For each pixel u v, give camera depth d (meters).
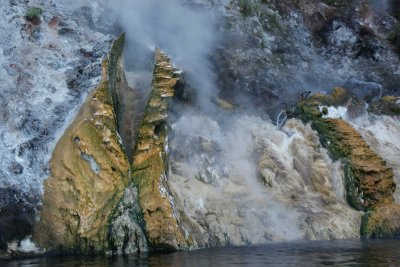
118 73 11.66
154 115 10.44
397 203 11.50
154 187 9.52
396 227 10.73
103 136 9.76
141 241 9.03
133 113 11.67
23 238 9.19
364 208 11.41
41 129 10.46
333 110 13.80
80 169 9.60
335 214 11.10
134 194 9.38
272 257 7.88
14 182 9.61
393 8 20.70
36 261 8.23
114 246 8.91
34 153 10.05
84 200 9.35
